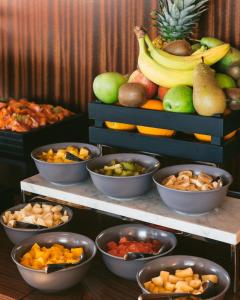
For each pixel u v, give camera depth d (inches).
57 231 62.2
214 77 58.2
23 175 74.5
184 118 58.5
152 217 57.4
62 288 54.6
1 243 66.3
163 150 62.0
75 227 69.5
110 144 66.1
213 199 54.2
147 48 63.3
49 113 81.1
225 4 69.5
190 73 59.9
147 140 62.8
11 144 74.5
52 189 65.3
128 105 62.4
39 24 89.7
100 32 82.4
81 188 65.3
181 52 61.7
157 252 57.4
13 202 75.7
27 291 56.2
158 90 63.3
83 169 64.6
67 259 56.9
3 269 60.5
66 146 71.5
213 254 62.1
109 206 60.5
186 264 54.2
